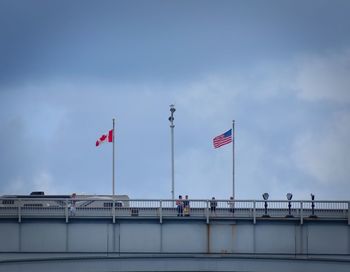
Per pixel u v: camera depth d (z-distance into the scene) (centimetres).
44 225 7775
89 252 7756
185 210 7800
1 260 7725
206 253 7788
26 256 7750
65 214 7738
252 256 7800
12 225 7762
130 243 7794
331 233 7756
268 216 7781
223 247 7788
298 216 7769
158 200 7806
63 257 7781
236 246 7781
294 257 7775
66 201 7750
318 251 7738
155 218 7781
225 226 7806
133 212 7800
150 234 7806
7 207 7750
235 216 7800
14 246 7738
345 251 7725
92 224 7800
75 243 7769
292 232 7781
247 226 7800
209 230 7806
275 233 7788
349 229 7731
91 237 7781
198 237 7806
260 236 7794
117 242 7794
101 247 7775
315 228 7762
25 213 7738
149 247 7794
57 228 7775
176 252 7788
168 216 7781
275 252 7762
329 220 7731
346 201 7750
